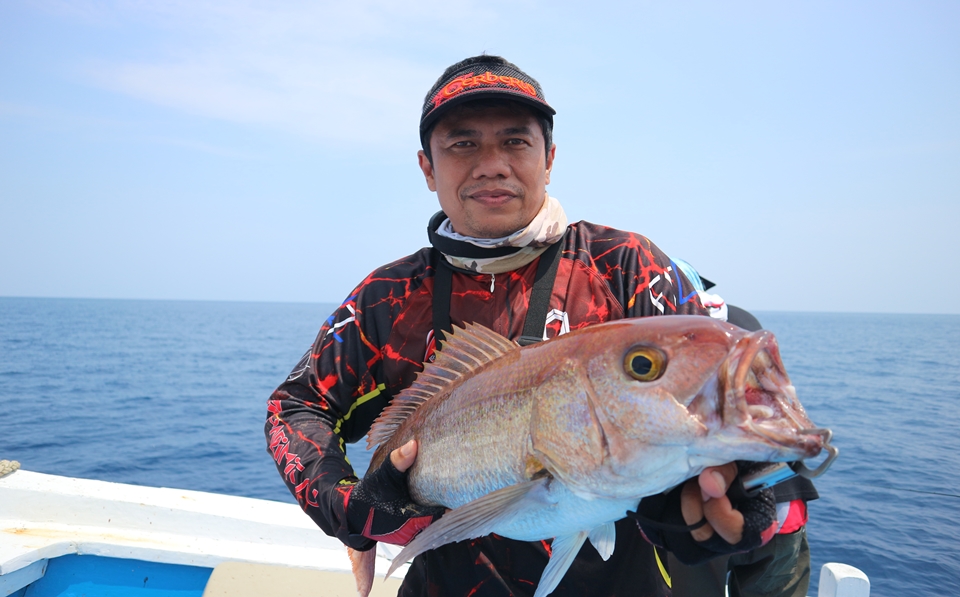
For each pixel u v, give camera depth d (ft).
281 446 6.12
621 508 4.36
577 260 6.38
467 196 6.17
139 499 11.46
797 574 5.66
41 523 11.19
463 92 5.86
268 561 10.48
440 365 5.80
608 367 4.22
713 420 3.78
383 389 6.66
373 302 6.74
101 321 361.51
